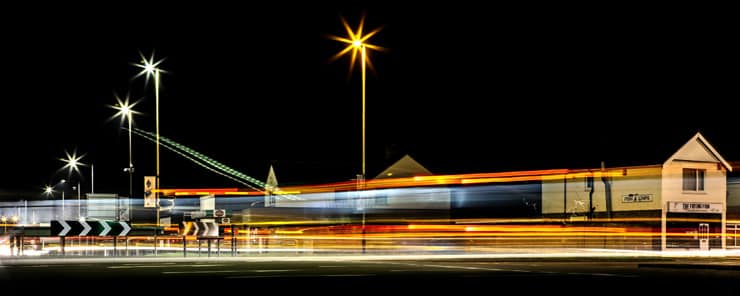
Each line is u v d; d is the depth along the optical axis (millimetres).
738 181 56094
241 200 78500
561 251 45906
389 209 60031
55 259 30750
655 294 18344
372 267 27891
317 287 19422
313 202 69312
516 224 57938
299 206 68562
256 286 19531
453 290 18922
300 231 59688
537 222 57188
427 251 43406
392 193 60625
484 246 54219
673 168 49938
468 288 19484
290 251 41375
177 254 35406
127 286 19281
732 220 54625
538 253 42406
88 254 35375
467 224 59625
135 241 50656
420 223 59750
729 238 52938
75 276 22438
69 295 17047
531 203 58031
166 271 24734
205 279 21641
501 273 25203
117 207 54594
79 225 32938
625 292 18812
